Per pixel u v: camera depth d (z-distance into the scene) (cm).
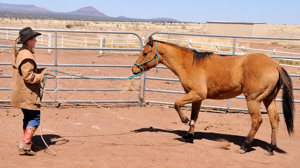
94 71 1422
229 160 525
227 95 582
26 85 489
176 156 532
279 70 527
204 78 584
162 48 621
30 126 501
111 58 1927
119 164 479
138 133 673
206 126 753
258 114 547
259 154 570
